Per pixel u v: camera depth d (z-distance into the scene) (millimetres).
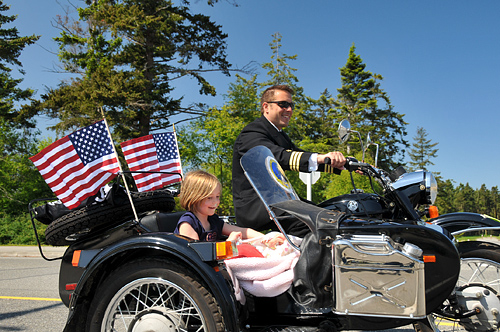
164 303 2383
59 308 4820
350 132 3217
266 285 2447
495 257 2912
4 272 7855
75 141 3105
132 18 23578
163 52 25297
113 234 2926
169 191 3518
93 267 2396
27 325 4086
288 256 2508
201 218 2877
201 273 2242
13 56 27078
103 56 24469
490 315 2744
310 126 49844
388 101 47656
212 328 2203
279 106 3438
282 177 2912
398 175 2977
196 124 24672
